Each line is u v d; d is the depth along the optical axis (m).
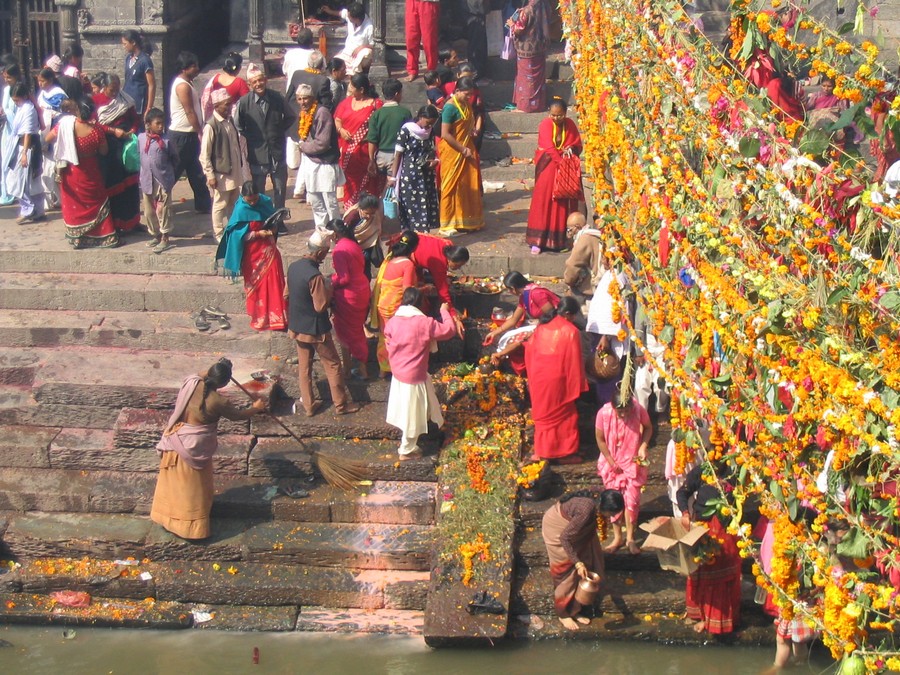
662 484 24.28
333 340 26.73
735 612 21.80
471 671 21.42
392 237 28.77
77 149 28.70
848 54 16.38
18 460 25.38
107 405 25.89
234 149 28.92
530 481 23.97
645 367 24.09
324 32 36.78
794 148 16.31
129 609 23.17
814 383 13.62
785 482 14.49
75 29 37.69
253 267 26.70
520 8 35.25
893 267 13.59
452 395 26.12
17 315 28.27
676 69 19.62
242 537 23.92
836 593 13.09
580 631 22.12
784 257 15.99
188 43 39.38
